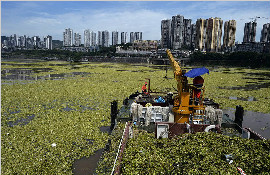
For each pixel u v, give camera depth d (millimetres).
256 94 33000
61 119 19688
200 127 12438
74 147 13883
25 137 15336
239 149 9922
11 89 36000
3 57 184875
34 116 20812
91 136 15617
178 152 10516
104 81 46875
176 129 12750
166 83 44781
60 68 86250
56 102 26781
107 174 10688
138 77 55875
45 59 168375
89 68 87875
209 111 13977
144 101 16453
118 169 9547
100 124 18297
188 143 11156
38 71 71750
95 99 28656
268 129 17781
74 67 93312
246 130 12695
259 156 9062
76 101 27453
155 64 128125
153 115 14797
